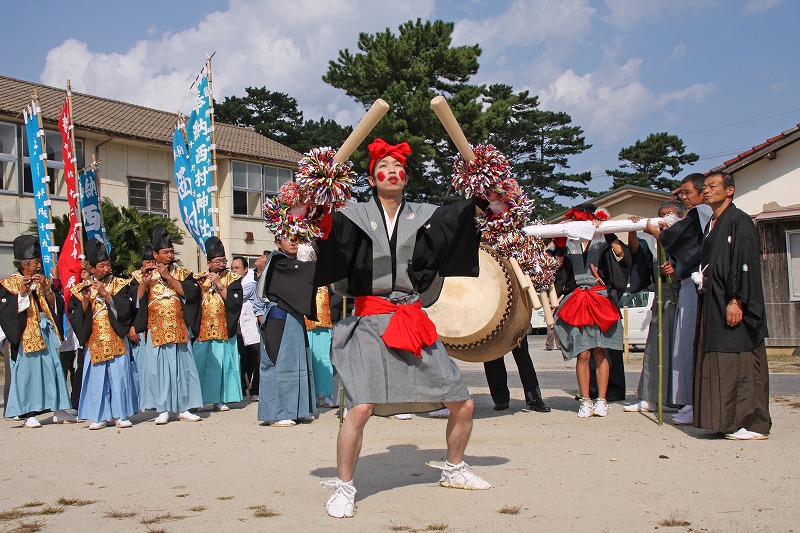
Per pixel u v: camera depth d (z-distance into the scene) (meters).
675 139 59.16
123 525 3.94
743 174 18.75
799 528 3.63
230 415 8.69
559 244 7.75
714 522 3.75
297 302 7.55
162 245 8.01
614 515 3.91
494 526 3.75
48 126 22.25
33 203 22.14
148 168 25.00
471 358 7.28
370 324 4.18
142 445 6.63
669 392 7.49
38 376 8.19
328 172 3.96
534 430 6.78
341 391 5.82
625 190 26.09
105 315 7.84
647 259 7.75
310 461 5.65
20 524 4.01
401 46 26.91
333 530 3.74
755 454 5.47
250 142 29.91
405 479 4.88
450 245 4.32
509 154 56.19
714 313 6.14
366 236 4.16
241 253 27.62
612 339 7.49
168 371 8.07
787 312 17.73
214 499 4.48
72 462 5.85
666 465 5.15
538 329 26.80
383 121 25.59
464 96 26.80
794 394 9.11
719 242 6.15
